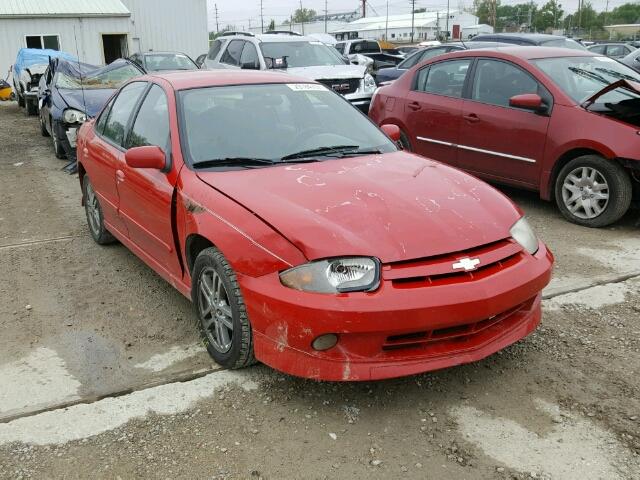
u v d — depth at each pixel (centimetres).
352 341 286
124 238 490
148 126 440
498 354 365
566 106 617
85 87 1041
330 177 356
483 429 296
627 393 324
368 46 2314
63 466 275
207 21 2928
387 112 808
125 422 304
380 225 305
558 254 536
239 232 316
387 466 272
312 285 286
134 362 361
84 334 397
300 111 439
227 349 339
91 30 2509
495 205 348
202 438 292
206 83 436
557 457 277
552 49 715
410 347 297
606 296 444
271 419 305
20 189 813
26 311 433
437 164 406
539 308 342
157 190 395
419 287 286
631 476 264
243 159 383
